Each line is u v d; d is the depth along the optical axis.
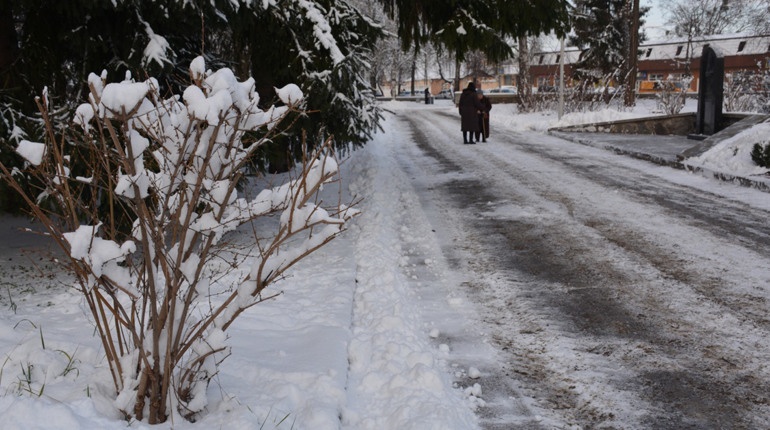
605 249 6.99
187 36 7.26
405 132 24.19
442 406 3.35
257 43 8.40
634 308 5.16
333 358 3.80
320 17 8.18
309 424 2.98
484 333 4.71
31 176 5.61
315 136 8.19
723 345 4.39
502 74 82.94
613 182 11.44
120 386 2.95
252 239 7.19
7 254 6.47
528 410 3.55
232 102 2.55
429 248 7.23
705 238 7.32
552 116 29.08
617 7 40.38
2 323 4.09
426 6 10.04
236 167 2.81
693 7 58.12
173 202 2.86
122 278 2.74
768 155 11.12
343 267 6.02
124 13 6.26
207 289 2.88
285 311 4.76
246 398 3.20
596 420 3.43
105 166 2.77
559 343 4.49
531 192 10.66
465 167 14.02
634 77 31.53
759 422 3.38
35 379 3.23
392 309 4.94
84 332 4.09
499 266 6.48
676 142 17.45
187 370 2.88
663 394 3.71
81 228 2.54
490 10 9.75
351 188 11.12
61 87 6.59
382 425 3.27
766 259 6.43
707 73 18.28
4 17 6.53
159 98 2.86
